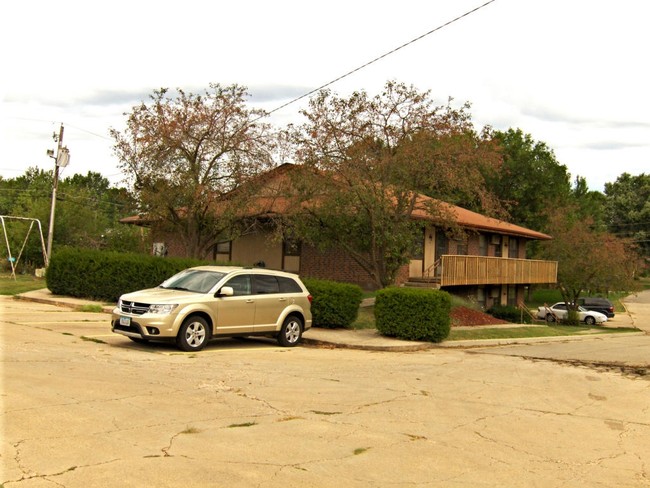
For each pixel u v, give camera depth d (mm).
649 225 92375
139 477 5207
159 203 22906
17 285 26359
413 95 20719
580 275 39312
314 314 17922
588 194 75125
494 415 8617
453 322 22766
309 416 7793
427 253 28875
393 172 20828
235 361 11570
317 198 21438
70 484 4938
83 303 20125
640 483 6066
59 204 38750
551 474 6188
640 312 56656
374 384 10242
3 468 5176
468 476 5922
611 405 9883
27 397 7430
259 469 5656
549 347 19203
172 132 22781
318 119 21078
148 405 7633
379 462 6148
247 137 23000
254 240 29266
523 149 55438
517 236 37406
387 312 16859
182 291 12867
